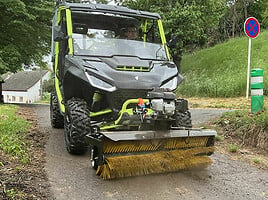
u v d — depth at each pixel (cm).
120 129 434
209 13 1680
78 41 538
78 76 471
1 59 1573
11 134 606
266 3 2370
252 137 584
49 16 1733
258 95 670
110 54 529
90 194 361
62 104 589
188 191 382
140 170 394
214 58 1719
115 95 455
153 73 495
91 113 491
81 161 480
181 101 427
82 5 578
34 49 1850
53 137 644
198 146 450
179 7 1523
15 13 1596
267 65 1370
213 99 1204
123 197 357
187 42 1730
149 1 1630
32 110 1190
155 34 616
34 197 339
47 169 437
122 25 589
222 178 433
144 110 417
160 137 396
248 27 913
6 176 387
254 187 406
